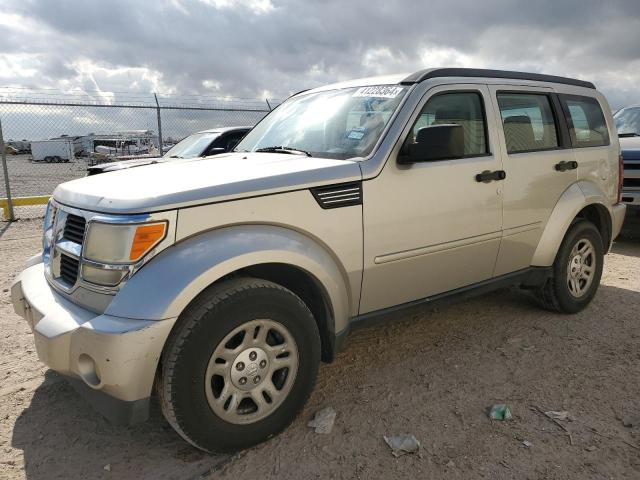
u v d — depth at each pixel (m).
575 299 4.54
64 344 2.43
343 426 2.93
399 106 3.33
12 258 7.01
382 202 3.09
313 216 2.83
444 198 3.39
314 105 3.94
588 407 3.08
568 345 3.96
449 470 2.54
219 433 2.56
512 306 4.82
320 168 2.91
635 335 4.14
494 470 2.54
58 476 2.55
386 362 3.73
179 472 2.57
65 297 2.68
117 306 2.35
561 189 4.27
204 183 2.62
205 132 9.92
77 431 2.93
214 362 2.50
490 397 3.22
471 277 3.76
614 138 4.96
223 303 2.46
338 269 2.99
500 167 3.75
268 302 2.61
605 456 2.63
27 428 2.96
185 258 2.42
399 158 3.16
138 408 2.39
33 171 18.17
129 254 2.39
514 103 4.02
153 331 2.30
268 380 2.70
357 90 3.76
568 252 4.38
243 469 2.57
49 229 3.10
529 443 2.74
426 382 3.42
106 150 19.28
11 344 4.07
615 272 6.01
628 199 7.20
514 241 3.94
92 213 2.55
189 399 2.42
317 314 3.05
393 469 2.56
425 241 3.33
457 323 4.43
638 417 2.96
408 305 3.41
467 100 3.70
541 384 3.37
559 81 4.53
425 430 2.88
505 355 3.81
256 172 2.82
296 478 2.51
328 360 3.06
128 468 2.61
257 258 2.57
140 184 2.69
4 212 10.63
